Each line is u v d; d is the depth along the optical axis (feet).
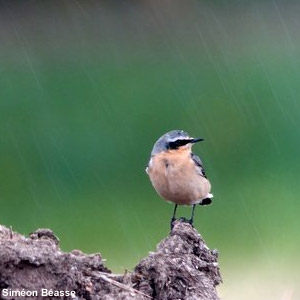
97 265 40.37
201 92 129.70
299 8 159.43
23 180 105.50
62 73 138.51
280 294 69.51
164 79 135.33
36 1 158.92
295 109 123.24
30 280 38.06
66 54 146.00
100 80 134.51
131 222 93.76
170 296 40.78
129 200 99.81
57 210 98.84
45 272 38.32
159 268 40.81
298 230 92.58
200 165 54.85
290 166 108.58
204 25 156.15
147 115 122.11
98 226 93.04
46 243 40.06
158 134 117.80
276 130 116.88
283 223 93.40
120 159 109.81
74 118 120.57
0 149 111.34
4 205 100.58
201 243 43.42
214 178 105.50
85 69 139.23
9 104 124.67
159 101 126.62
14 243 39.22
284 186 102.78
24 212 98.84
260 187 102.12
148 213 95.20
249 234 90.74
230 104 124.36
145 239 89.56
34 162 108.88
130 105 125.49
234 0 161.58
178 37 152.66
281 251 85.56
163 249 42.52
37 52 146.51
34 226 95.20
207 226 91.86
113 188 103.24
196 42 150.41
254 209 96.63
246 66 138.72
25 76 135.74
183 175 54.03
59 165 108.47
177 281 41.14
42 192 102.89
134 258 81.92
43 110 123.03
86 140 113.60
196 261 42.45
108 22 157.48
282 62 139.64
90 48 148.56
